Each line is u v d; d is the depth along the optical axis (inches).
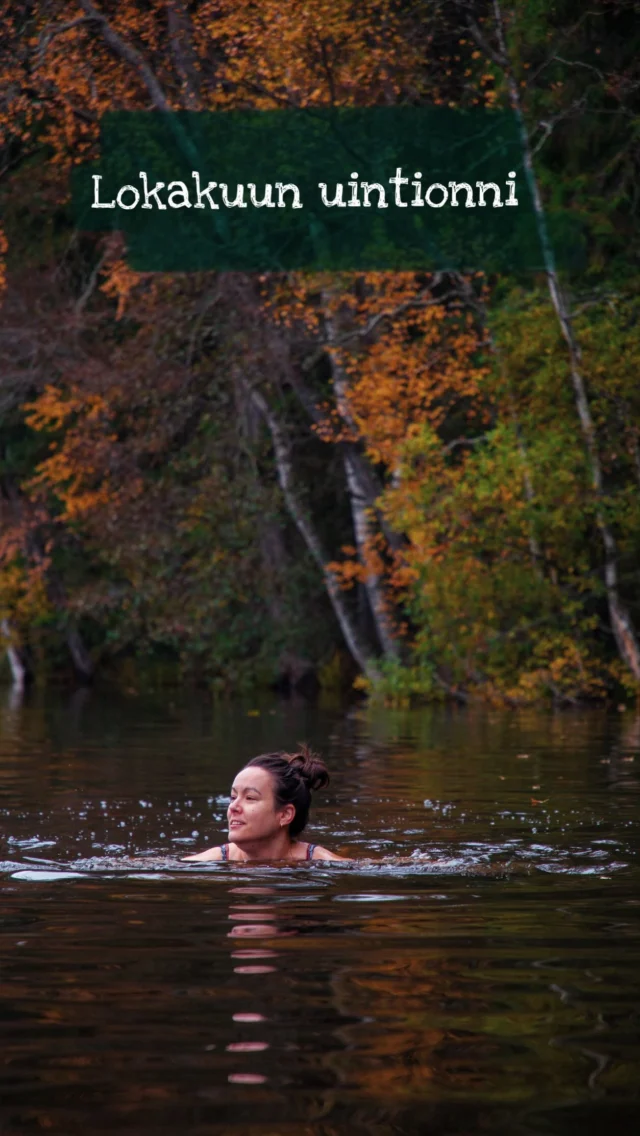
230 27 1091.3
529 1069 171.3
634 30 1111.6
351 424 1187.3
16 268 1333.7
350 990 207.2
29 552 1601.9
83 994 205.0
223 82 1170.6
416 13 1104.2
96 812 430.9
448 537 1093.1
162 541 1339.8
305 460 1402.6
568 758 632.4
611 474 1103.0
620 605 1075.9
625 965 223.8
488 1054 176.7
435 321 1121.4
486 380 1102.4
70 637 1662.2
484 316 1120.8
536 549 1085.8
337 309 1163.9
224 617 1395.2
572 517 1050.1
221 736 794.8
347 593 1486.2
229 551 1370.6
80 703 1203.9
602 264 1111.6
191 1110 158.1
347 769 580.4
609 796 474.9
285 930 249.8
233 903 275.0
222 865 323.6
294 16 1063.0
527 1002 201.0
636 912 268.1
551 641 1087.0
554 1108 158.7
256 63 1118.4
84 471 1328.7
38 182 1253.1
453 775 551.8
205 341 1342.3
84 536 1587.1
